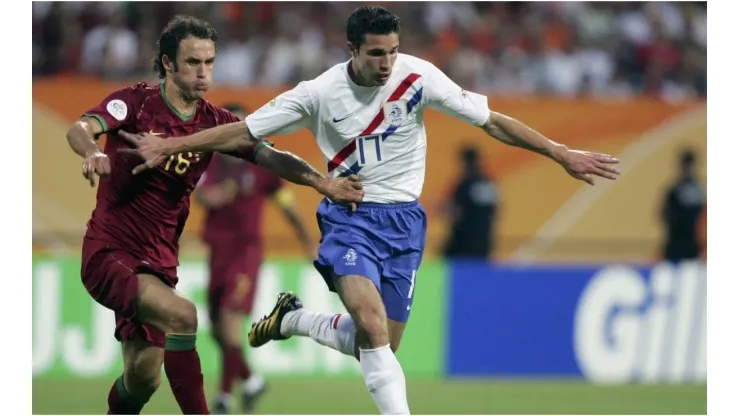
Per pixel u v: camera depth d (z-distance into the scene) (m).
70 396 35.41
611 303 42.38
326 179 20.59
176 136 21.14
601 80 55.53
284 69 53.28
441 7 56.75
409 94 20.47
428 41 55.50
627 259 49.28
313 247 33.41
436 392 38.09
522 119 49.00
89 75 52.94
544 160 49.06
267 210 47.97
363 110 20.39
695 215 47.97
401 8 56.41
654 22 57.56
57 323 39.94
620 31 57.12
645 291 42.41
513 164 48.97
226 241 31.89
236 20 54.84
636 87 55.69
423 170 21.36
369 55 19.62
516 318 42.31
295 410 33.19
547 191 49.12
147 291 20.77
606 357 42.28
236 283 31.78
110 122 20.55
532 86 54.69
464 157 46.72
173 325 20.59
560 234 49.19
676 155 49.31
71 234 47.44
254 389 32.03
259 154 21.41
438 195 48.53
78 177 47.47
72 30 53.72
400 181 20.89
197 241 46.44
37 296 39.91
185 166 21.17
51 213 47.41
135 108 20.95
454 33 56.03
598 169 20.94
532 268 42.44
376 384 19.81
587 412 33.59
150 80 52.12
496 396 37.22
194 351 20.88
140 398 22.19
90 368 39.91
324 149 20.88
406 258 21.27
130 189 21.03
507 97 48.97
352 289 20.12
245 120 20.38
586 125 49.12
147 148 19.67
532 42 56.22
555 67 55.16
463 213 46.44
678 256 48.34
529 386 40.25
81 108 47.53
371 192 20.81
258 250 32.25
